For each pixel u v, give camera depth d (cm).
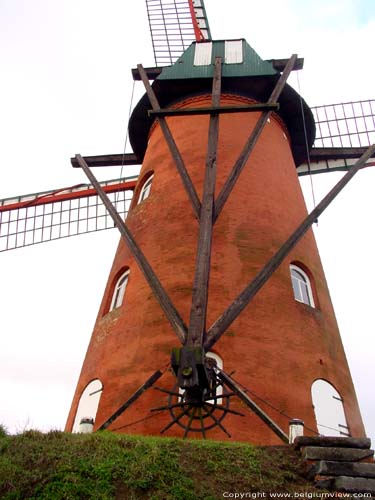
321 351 1842
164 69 2389
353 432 1767
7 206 2706
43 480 1055
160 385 1675
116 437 1198
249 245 1934
